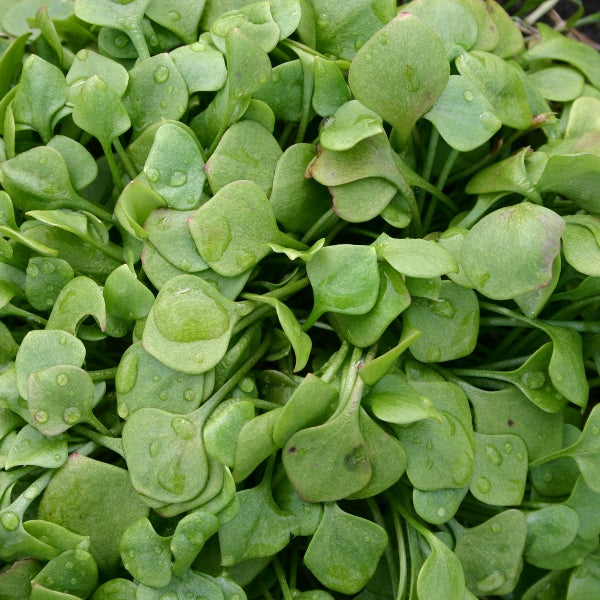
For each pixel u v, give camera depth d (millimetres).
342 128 319
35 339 303
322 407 302
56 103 335
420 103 321
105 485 302
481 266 305
